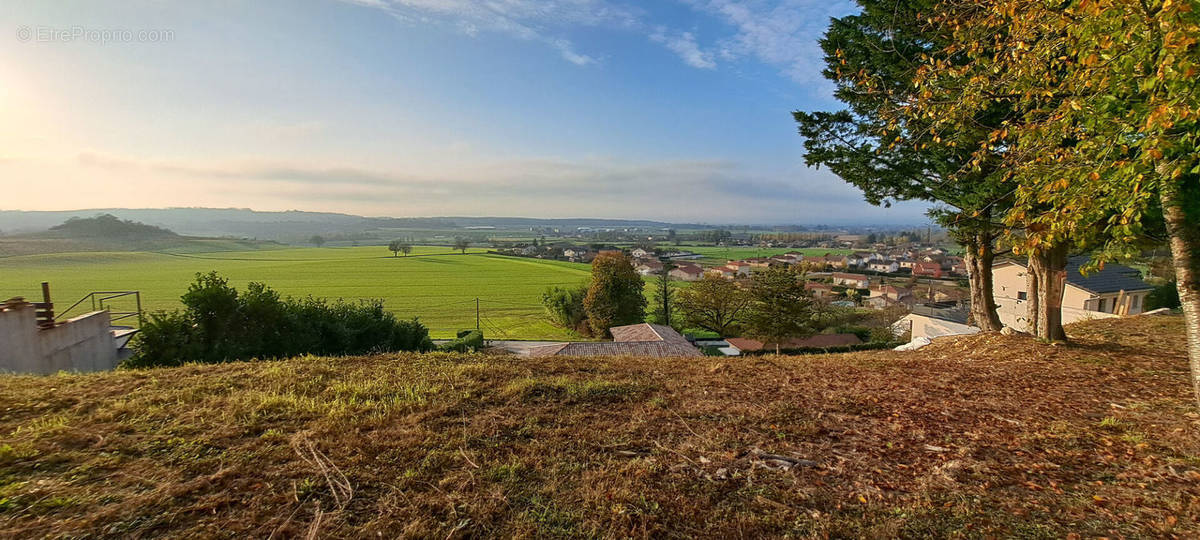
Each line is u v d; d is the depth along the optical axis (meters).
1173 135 4.22
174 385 6.16
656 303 50.22
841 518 3.26
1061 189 4.85
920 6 8.65
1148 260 13.65
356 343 17.88
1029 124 5.32
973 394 6.46
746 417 5.38
